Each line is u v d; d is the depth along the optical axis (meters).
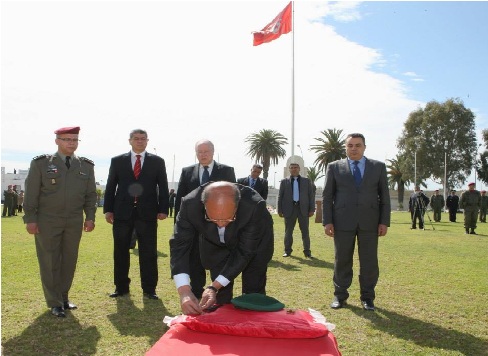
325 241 13.21
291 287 6.64
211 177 5.96
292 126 25.06
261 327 2.16
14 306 5.29
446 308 5.60
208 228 3.33
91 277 7.12
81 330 4.49
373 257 5.64
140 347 4.05
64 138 5.20
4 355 3.80
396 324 4.91
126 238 5.94
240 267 3.22
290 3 24.22
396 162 62.78
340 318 5.11
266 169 61.28
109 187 6.11
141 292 6.16
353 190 5.66
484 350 4.17
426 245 12.49
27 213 5.03
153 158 6.07
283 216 10.01
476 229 19.41
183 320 2.33
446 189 58.28
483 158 65.44
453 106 60.00
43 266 5.05
